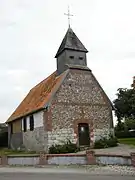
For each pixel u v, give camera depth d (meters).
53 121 25.73
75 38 29.75
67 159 19.11
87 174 14.45
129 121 48.41
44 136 25.73
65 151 24.36
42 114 26.41
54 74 31.62
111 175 13.79
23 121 31.14
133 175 13.55
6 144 38.44
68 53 28.67
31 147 28.41
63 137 25.83
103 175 13.88
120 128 50.72
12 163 22.06
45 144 25.42
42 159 20.20
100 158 17.88
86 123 27.19
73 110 26.89
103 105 28.50
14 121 34.22
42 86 32.81
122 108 56.31
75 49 28.88
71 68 27.97
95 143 26.72
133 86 37.00
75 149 24.98
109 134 27.94
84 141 26.75
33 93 35.12
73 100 27.14
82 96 27.70
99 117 27.97
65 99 26.78
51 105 26.02
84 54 29.42
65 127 26.11
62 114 26.28
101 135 27.53
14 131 34.00
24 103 35.50
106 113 28.45
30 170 17.58
